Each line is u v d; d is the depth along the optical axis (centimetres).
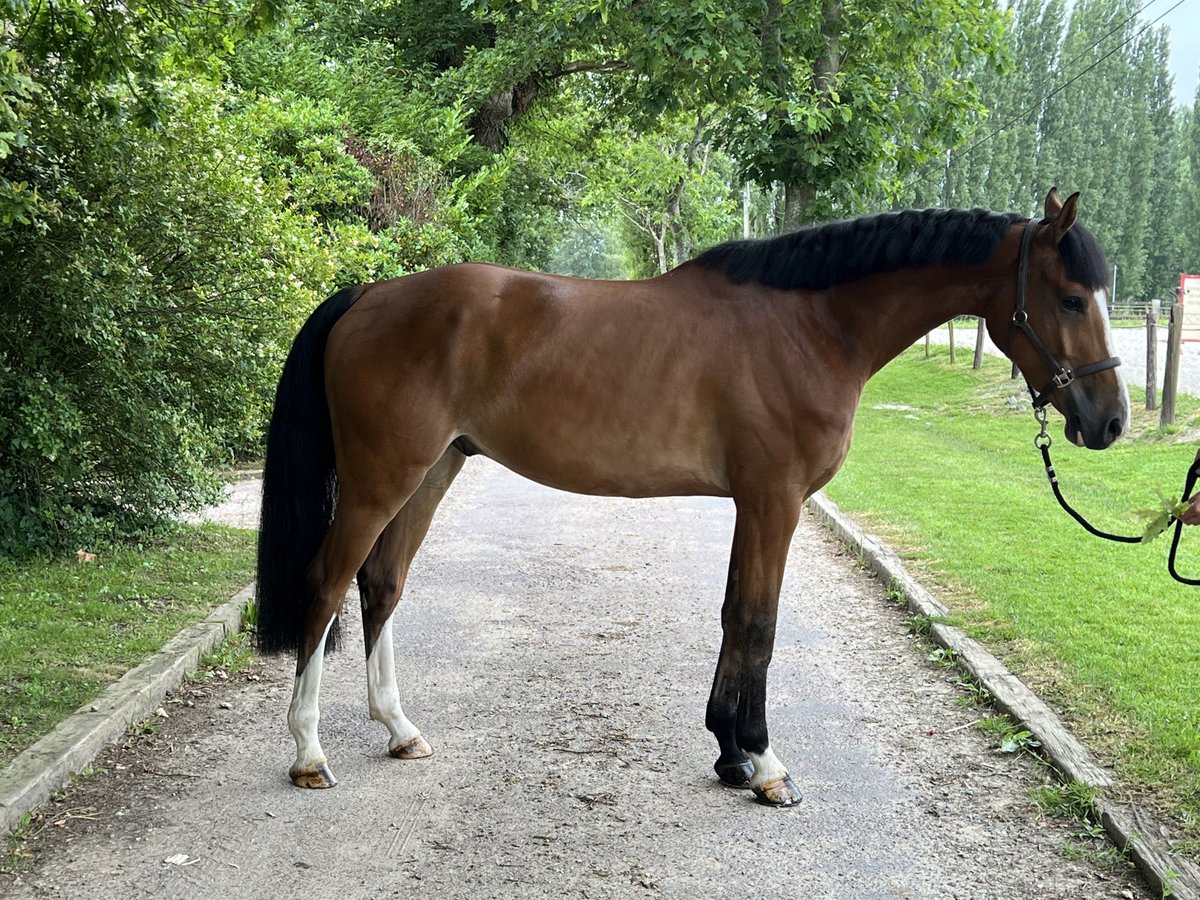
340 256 986
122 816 318
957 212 338
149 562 625
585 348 333
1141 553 655
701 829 316
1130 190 6078
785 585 631
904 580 595
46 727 362
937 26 1213
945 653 475
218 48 523
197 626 493
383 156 1516
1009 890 277
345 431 341
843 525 763
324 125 1367
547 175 2630
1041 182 5834
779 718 411
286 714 412
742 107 1192
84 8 477
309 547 353
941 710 414
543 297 340
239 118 1026
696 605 591
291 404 354
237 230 699
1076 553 656
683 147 3166
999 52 1258
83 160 607
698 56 1099
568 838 310
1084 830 307
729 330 332
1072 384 331
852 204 1220
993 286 337
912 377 2222
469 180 1844
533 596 611
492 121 2127
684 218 3628
